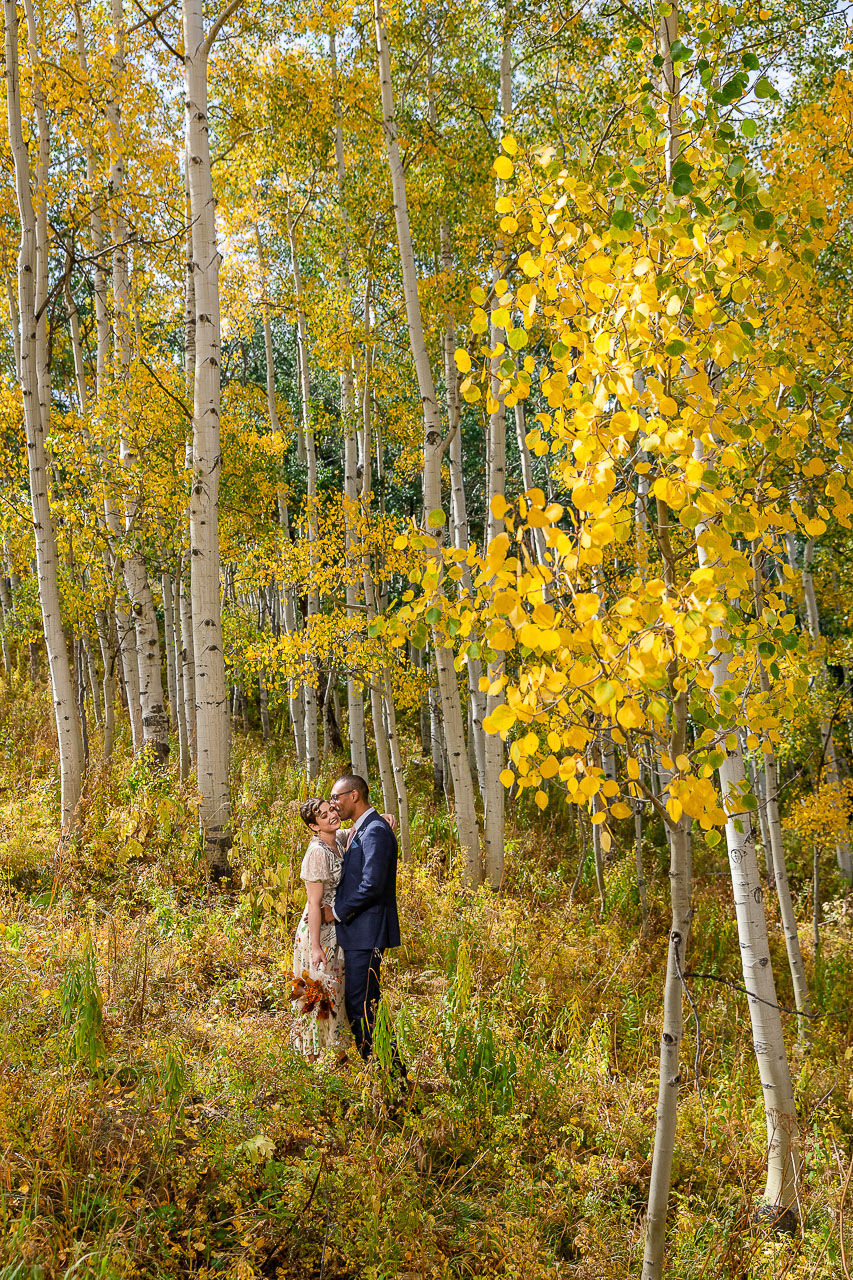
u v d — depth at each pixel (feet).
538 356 26.00
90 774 21.85
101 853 19.06
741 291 6.91
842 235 19.54
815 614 37.63
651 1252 7.82
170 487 28.40
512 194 8.04
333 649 28.45
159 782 21.86
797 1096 14.67
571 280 7.48
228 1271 7.19
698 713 7.01
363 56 30.27
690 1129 12.60
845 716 35.55
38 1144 7.84
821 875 42.70
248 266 44.37
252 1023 11.93
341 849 12.18
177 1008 12.19
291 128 30.73
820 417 7.72
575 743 7.16
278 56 30.19
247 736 54.29
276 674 31.73
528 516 6.78
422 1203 8.96
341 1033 11.43
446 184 27.22
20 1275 6.36
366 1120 9.77
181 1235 7.57
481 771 33.73
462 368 8.00
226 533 38.29
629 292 7.02
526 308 7.78
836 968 26.22
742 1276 9.52
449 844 27.73
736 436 6.84
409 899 20.45
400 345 37.65
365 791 12.28
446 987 15.24
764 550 8.43
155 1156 8.20
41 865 18.90
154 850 19.61
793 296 10.77
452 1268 8.13
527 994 15.51
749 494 8.14
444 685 24.77
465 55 32.22
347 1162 8.79
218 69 31.94
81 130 27.40
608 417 7.46
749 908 12.31
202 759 19.83
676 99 8.62
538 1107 11.93
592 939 21.35
